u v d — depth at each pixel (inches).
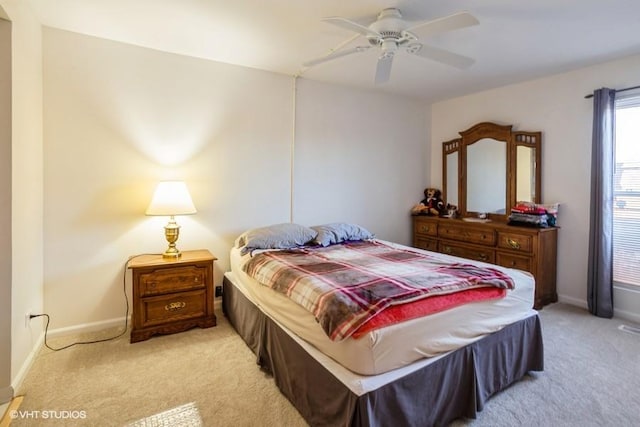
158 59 113.3
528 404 73.1
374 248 118.2
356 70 132.6
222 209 127.0
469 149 167.2
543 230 128.8
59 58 99.2
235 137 128.0
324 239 121.3
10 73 73.7
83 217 104.7
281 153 138.6
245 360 90.4
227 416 68.4
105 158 107.0
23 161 81.9
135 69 109.9
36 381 79.3
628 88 117.0
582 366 88.4
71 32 100.4
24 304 82.6
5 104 73.2
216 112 124.0
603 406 72.2
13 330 74.7
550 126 138.9
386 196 171.0
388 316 60.8
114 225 109.3
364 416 54.2
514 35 101.0
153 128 113.6
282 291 78.1
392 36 84.4
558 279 137.9
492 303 75.5
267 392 76.7
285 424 66.4
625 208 120.9
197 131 121.0
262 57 119.6
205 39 105.0
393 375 59.4
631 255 119.8
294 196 142.7
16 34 76.8
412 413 60.5
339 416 58.1
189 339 102.4
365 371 57.9
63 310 102.9
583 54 115.7
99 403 71.9
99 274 107.6
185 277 106.9
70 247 103.1
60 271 102.0
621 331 109.3
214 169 124.7
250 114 130.6
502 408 71.9
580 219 131.1
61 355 91.4
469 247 152.6
